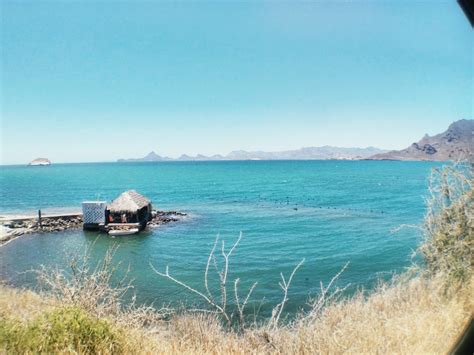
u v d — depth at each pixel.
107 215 36.03
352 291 13.60
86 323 4.93
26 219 39.09
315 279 16.53
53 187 93.00
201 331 5.96
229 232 32.50
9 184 104.62
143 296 14.16
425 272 7.01
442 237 6.39
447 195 6.47
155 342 5.43
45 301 5.87
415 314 5.54
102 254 24.94
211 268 19.89
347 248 23.77
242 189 84.25
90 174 176.00
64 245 28.50
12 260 20.78
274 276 17.53
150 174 167.88
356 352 4.93
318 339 5.39
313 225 34.44
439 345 4.27
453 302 5.21
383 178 113.38
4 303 5.42
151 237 32.09
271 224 36.03
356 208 46.81
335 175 135.88
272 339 5.41
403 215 39.44
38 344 4.34
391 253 21.08
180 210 49.50
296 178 122.25
